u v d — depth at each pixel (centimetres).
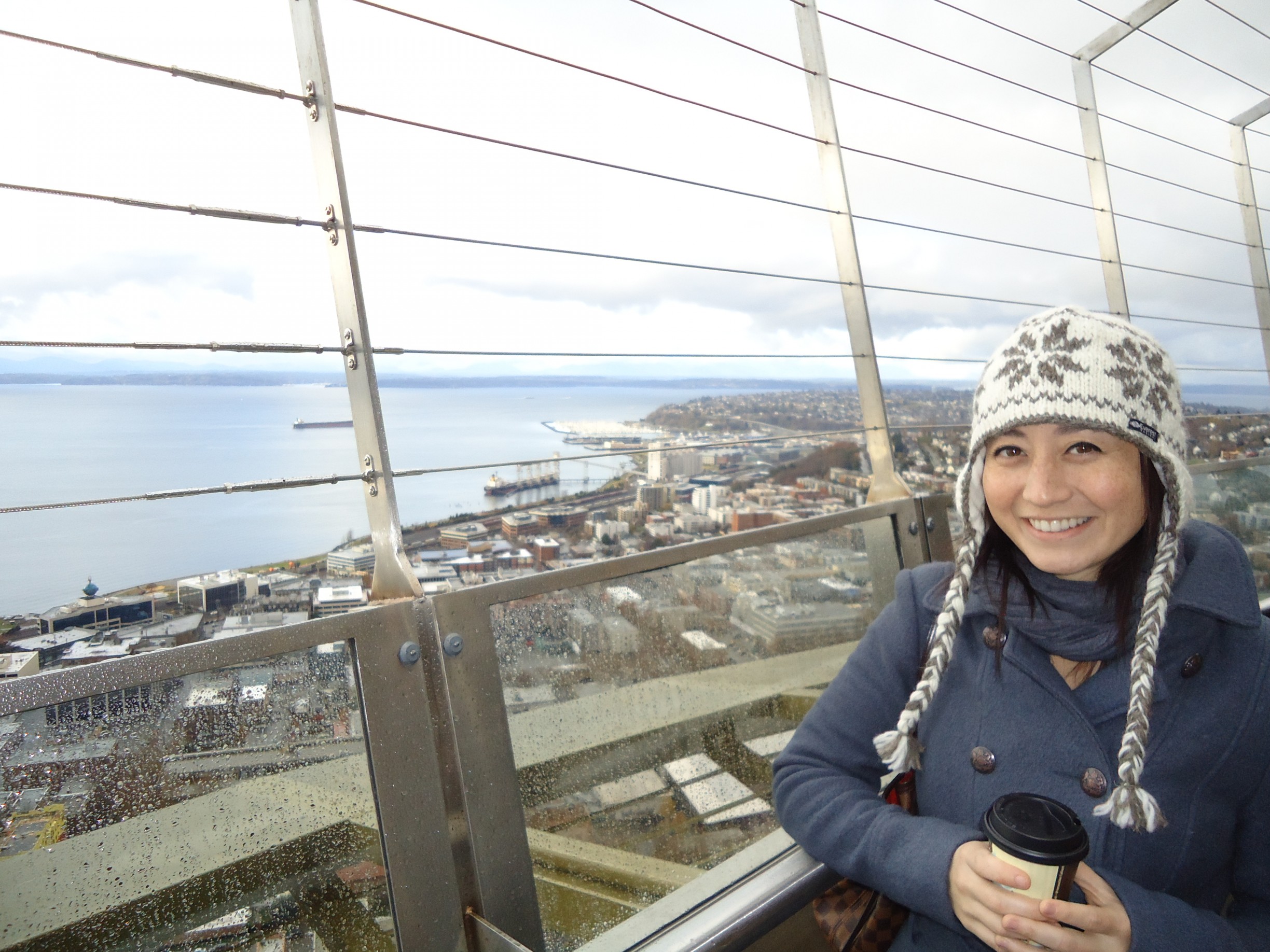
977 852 64
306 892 86
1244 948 61
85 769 73
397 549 98
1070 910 56
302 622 87
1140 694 63
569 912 107
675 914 113
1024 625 73
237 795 82
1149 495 67
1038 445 67
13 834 69
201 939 79
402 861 92
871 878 73
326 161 99
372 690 92
